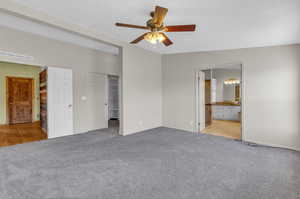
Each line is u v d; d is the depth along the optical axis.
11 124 6.33
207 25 2.98
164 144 3.70
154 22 2.28
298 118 3.44
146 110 5.12
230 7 2.39
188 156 2.99
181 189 1.96
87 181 2.13
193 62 4.93
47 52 4.08
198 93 4.95
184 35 3.45
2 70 6.29
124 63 4.36
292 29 2.99
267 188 1.99
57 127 4.31
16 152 3.15
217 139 4.14
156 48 4.78
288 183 2.10
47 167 2.51
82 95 4.86
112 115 7.77
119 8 2.54
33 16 2.61
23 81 6.75
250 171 2.42
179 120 5.27
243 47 4.05
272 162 2.75
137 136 4.37
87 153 3.12
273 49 3.70
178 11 2.54
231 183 2.10
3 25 3.36
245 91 4.04
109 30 3.46
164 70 5.59
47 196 1.82
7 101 6.38
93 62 5.10
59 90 4.33
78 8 2.56
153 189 1.96
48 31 3.69
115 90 7.87
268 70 3.75
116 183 2.08
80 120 4.81
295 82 3.47
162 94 5.66
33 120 6.98
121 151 3.23
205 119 5.91
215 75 7.38
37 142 3.82
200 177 2.24
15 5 2.44
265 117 3.79
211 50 4.56
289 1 2.18
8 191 1.91
